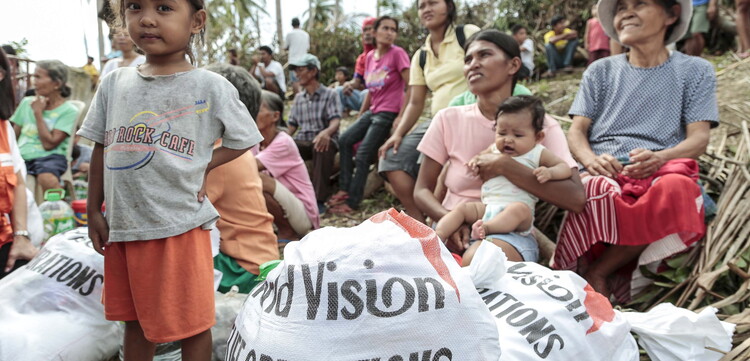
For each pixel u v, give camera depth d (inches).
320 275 58.1
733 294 98.7
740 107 160.1
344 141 200.5
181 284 72.1
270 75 371.2
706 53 300.8
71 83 265.9
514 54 113.3
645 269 108.3
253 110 111.9
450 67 153.9
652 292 107.7
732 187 118.7
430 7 154.3
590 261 116.5
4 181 106.5
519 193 105.3
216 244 106.3
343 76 349.7
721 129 154.8
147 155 68.8
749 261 101.8
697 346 79.3
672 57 119.4
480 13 438.9
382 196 201.2
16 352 81.9
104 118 73.7
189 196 71.6
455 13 158.4
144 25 68.1
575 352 69.5
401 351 55.4
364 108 219.0
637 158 105.9
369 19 263.1
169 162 69.2
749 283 94.8
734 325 84.0
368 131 192.7
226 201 108.3
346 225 181.5
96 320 91.4
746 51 236.5
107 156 71.0
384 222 62.4
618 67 122.9
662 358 79.4
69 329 87.7
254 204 111.7
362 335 55.5
